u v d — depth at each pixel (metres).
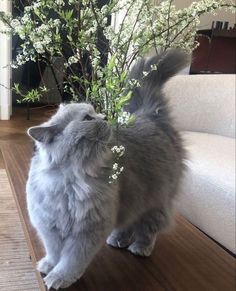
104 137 0.42
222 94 1.27
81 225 0.44
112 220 0.46
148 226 0.57
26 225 0.60
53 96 0.95
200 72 1.91
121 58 0.50
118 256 0.57
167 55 0.57
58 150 0.43
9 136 1.68
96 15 0.50
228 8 0.55
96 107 0.50
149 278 0.53
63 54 0.54
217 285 0.54
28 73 1.99
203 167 0.90
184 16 0.51
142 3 0.50
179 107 1.21
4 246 0.91
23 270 0.83
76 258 0.46
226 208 0.83
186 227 0.71
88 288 0.48
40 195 0.45
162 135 0.57
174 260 0.59
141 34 0.51
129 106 0.61
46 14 0.50
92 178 0.44
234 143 1.12
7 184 1.24
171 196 0.58
